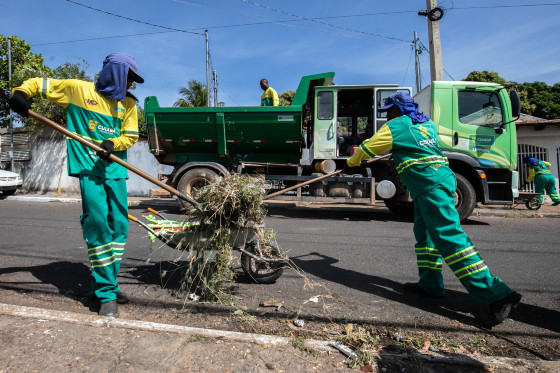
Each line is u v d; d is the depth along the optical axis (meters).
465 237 2.93
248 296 3.40
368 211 9.55
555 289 3.71
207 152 8.80
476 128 7.40
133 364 2.01
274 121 7.94
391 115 3.49
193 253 3.50
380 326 2.82
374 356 2.24
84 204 2.96
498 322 2.77
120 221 3.08
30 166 14.99
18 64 17.61
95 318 2.52
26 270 4.12
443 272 4.31
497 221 8.23
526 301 3.39
